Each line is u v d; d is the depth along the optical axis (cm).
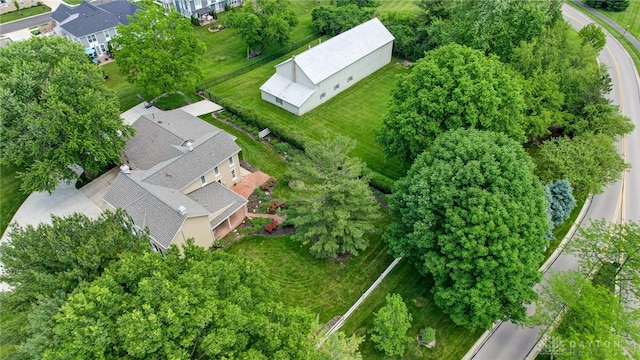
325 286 3588
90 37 7062
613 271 3253
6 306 2436
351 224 3553
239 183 4641
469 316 3045
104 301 2089
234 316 2155
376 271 3703
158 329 2006
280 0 7450
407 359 3108
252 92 6222
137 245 2716
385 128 4297
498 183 3028
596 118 4394
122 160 4744
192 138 4534
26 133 4022
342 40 6197
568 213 3900
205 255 2684
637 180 4609
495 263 2847
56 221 2688
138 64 5359
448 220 3030
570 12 7988
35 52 4466
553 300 3111
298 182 3550
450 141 3406
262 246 3950
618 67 6344
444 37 5594
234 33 7944
